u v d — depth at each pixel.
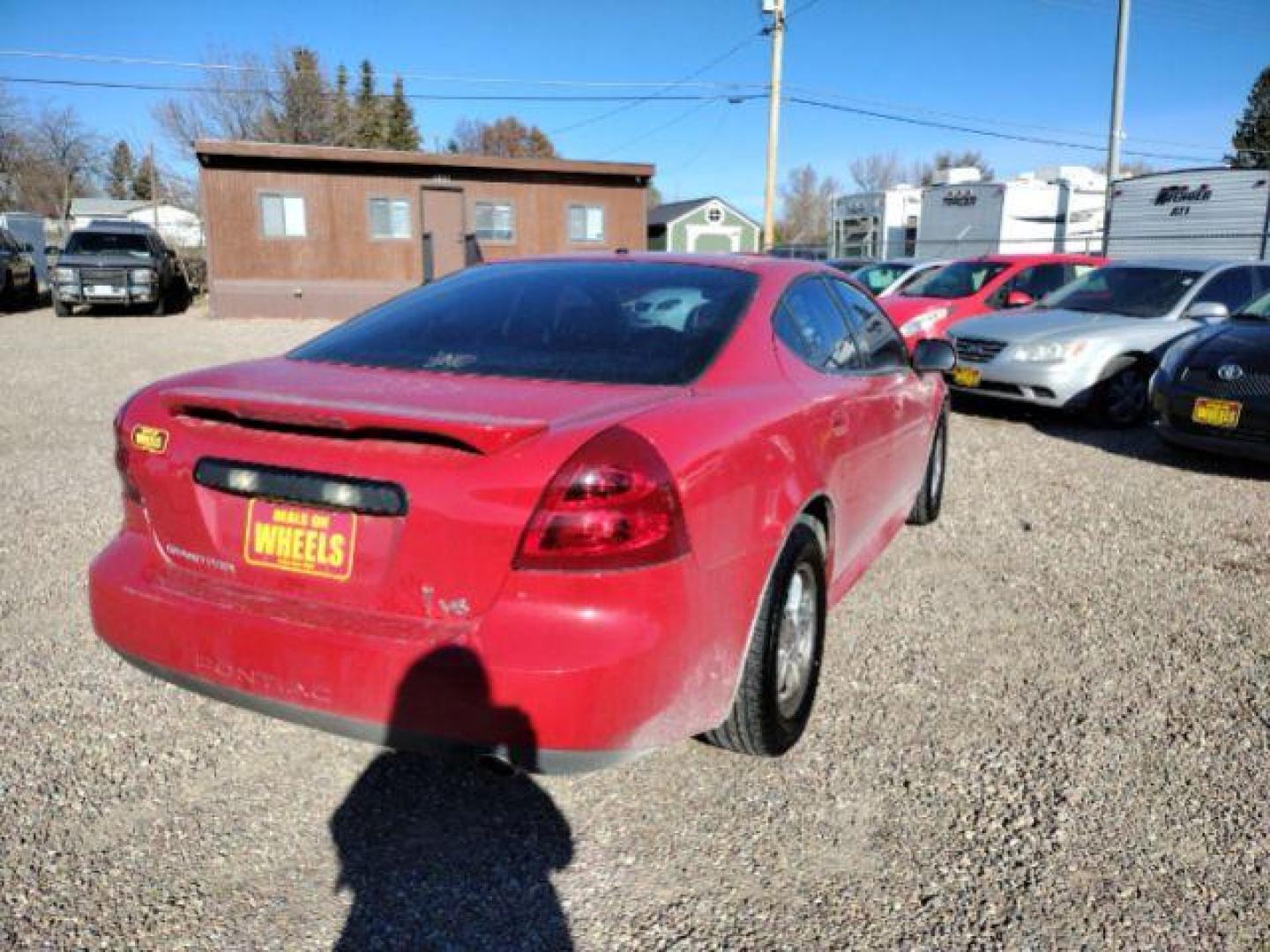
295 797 2.73
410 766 2.90
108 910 2.27
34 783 2.76
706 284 3.17
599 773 2.86
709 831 2.60
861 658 3.67
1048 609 4.18
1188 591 4.42
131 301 19.86
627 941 2.21
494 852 2.51
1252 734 3.12
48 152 55.00
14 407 8.97
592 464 2.08
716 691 2.41
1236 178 20.62
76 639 3.72
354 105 46.03
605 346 2.79
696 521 2.24
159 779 2.79
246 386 2.51
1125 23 21.89
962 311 10.89
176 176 43.72
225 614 2.30
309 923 2.25
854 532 3.47
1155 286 9.33
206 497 2.42
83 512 5.47
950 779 2.85
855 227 32.75
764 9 24.00
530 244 21.75
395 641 2.13
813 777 2.85
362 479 2.21
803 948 2.19
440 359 2.76
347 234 20.31
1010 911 2.30
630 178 22.31
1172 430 7.00
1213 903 2.33
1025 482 6.54
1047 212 25.38
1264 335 6.89
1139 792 2.79
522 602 2.09
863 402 3.43
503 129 69.50
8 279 21.25
